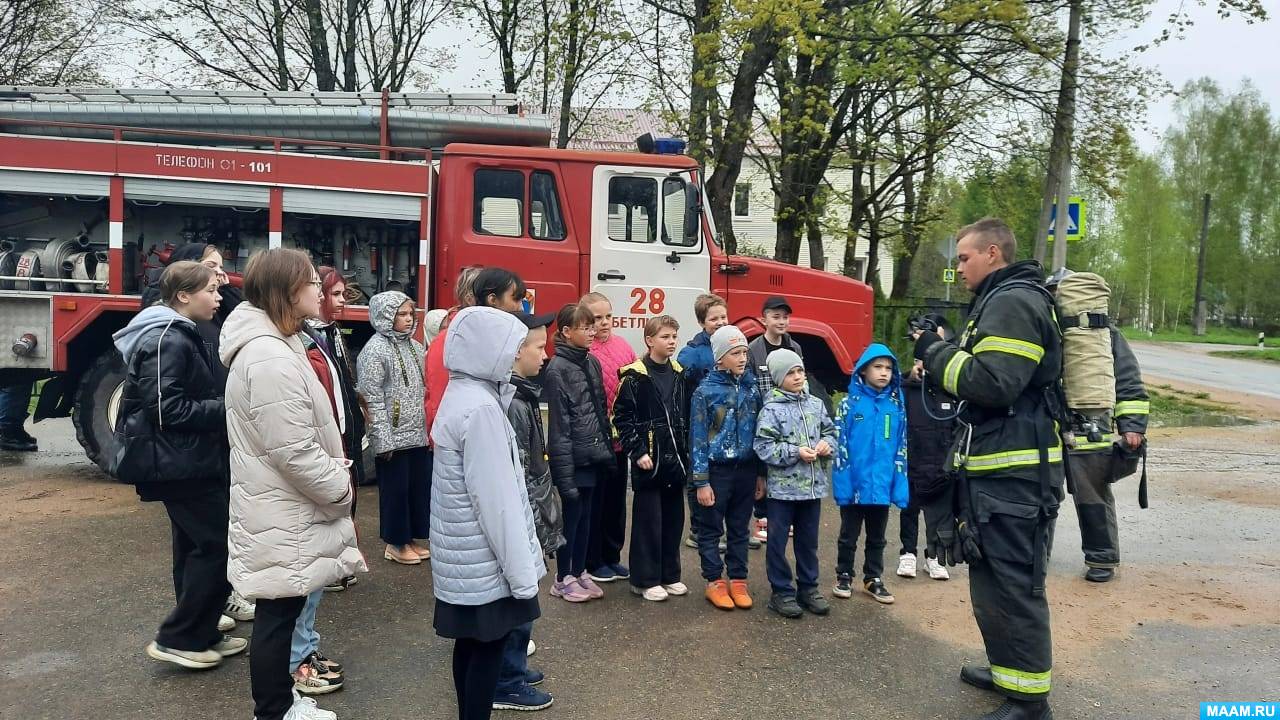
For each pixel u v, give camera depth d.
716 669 4.07
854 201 16.83
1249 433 11.95
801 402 4.86
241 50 16.58
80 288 7.04
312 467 3.03
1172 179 53.50
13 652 4.06
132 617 4.50
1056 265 12.41
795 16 9.89
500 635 2.92
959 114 14.02
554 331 7.43
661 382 5.09
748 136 11.84
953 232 21.03
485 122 7.65
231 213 7.40
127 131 7.02
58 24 17.20
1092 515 5.41
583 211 7.45
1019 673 3.50
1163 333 48.12
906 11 12.09
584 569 5.10
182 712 3.52
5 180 6.75
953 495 3.65
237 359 3.03
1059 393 3.68
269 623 3.10
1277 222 49.56
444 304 7.36
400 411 5.33
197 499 3.64
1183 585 5.39
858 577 5.50
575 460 4.77
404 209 7.22
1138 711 3.72
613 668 4.06
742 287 7.73
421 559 5.49
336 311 4.75
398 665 4.02
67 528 5.98
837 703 3.75
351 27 16.14
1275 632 4.62
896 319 11.39
